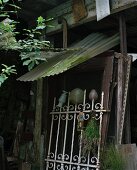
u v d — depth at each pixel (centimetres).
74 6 587
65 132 534
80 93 527
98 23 607
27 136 648
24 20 692
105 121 489
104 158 480
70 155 538
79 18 579
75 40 664
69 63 482
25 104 701
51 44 627
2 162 604
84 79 561
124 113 501
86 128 496
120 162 467
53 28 634
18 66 709
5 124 728
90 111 505
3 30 440
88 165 488
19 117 701
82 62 514
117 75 513
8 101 727
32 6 620
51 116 587
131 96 696
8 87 722
